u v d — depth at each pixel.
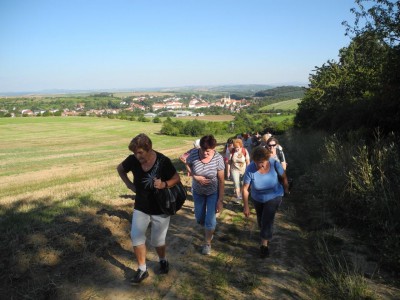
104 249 5.05
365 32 14.70
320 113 31.42
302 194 8.66
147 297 3.87
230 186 10.30
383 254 4.71
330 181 8.09
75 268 4.41
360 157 7.23
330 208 7.04
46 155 30.25
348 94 26.78
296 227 6.18
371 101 15.50
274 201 4.86
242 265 4.68
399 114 12.59
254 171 4.89
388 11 13.49
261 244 4.93
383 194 5.87
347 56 28.14
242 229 6.21
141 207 4.04
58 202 7.87
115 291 3.99
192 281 4.23
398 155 7.04
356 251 4.96
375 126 13.89
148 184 3.93
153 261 4.80
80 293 3.91
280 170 4.90
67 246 4.93
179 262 4.77
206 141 4.86
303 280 4.22
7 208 7.44
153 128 78.88
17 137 55.38
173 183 4.02
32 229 5.55
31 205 7.70
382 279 4.18
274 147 7.79
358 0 14.12
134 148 3.80
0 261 4.38
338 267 4.50
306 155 14.47
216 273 4.42
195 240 5.63
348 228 5.91
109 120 89.50
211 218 5.01
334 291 3.95
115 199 8.03
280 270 4.49
